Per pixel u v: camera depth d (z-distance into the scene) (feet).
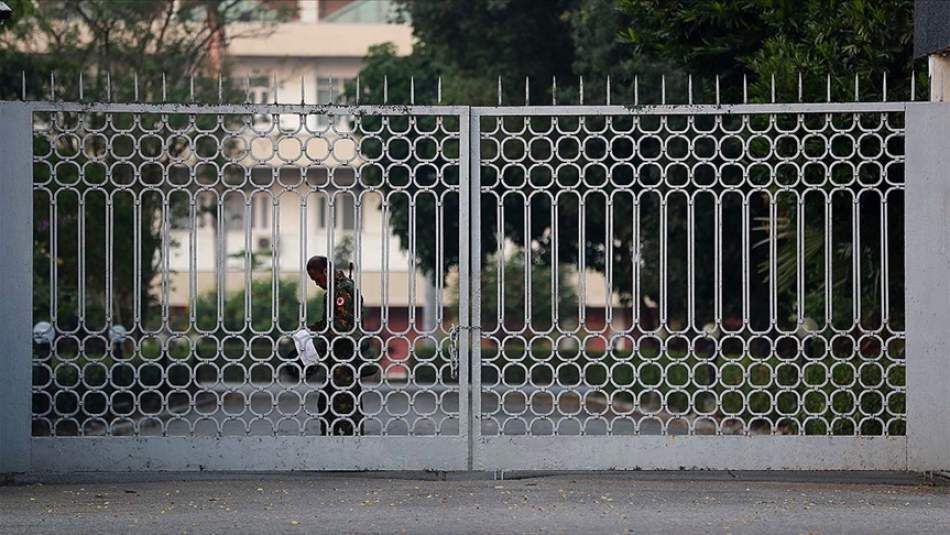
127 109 76.48
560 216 209.77
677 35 114.73
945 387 77.51
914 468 77.41
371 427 133.80
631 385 77.92
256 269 322.96
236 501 68.59
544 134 77.30
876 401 83.51
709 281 182.91
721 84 118.83
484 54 225.76
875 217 94.79
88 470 76.74
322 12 398.21
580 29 195.72
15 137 76.43
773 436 77.66
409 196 76.95
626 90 186.39
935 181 77.25
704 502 68.39
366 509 65.92
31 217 76.43
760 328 164.55
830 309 78.84
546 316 312.29
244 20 245.65
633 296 78.13
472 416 77.30
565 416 77.71
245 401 77.36
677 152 166.91
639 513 64.80
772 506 67.21
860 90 94.73
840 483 76.28
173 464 76.95
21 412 76.48
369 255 328.29
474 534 58.80
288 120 354.33
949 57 79.97
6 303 76.43
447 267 236.63
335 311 80.23
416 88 256.11
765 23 110.42
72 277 192.85
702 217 174.19
